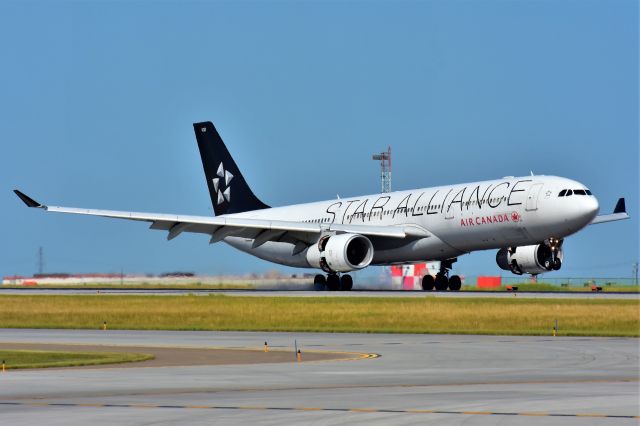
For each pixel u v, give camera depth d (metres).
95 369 63.50
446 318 111.81
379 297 148.12
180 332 100.31
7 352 76.06
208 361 68.81
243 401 48.16
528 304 128.75
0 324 113.31
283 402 47.69
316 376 59.22
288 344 83.31
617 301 135.00
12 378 58.38
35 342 87.19
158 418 42.91
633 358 69.31
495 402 47.00
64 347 81.50
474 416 42.81
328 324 108.62
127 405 47.00
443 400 47.97
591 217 147.88
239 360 69.56
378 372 61.38
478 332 96.12
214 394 50.91
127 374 60.41
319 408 45.59
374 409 45.16
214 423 41.50
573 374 59.47
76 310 133.75
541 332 94.81
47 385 54.88
